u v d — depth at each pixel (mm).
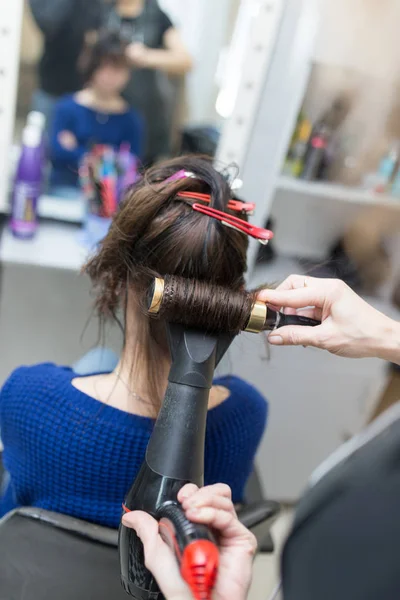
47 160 1382
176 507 424
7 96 1118
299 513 302
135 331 644
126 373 658
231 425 705
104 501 655
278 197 1331
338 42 1075
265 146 1093
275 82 1042
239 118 1066
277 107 1059
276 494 1594
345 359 1385
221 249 592
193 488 434
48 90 1362
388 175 1287
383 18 1055
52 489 666
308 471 1548
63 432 637
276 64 1029
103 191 1291
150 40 1370
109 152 1408
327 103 1176
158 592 453
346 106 1182
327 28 1046
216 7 1334
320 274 1316
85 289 1478
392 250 1407
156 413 639
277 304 591
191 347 499
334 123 1210
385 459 278
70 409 642
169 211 604
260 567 939
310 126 1203
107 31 1346
